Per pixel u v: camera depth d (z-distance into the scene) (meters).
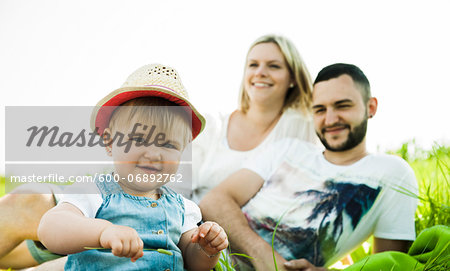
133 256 1.19
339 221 2.00
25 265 1.90
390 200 2.00
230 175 2.27
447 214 2.00
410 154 2.94
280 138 2.39
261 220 2.11
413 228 1.98
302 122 2.38
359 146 2.16
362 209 2.00
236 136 2.48
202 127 1.70
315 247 2.00
